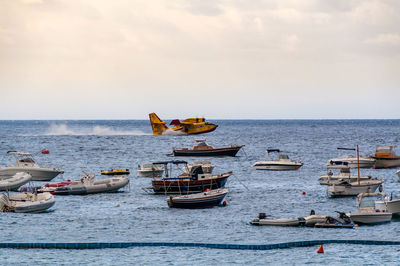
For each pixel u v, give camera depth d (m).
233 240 96.56
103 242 93.81
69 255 88.19
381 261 85.50
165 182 151.12
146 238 97.88
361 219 109.62
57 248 92.38
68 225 108.62
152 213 122.50
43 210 123.19
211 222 112.44
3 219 111.81
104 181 155.38
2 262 83.81
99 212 123.50
